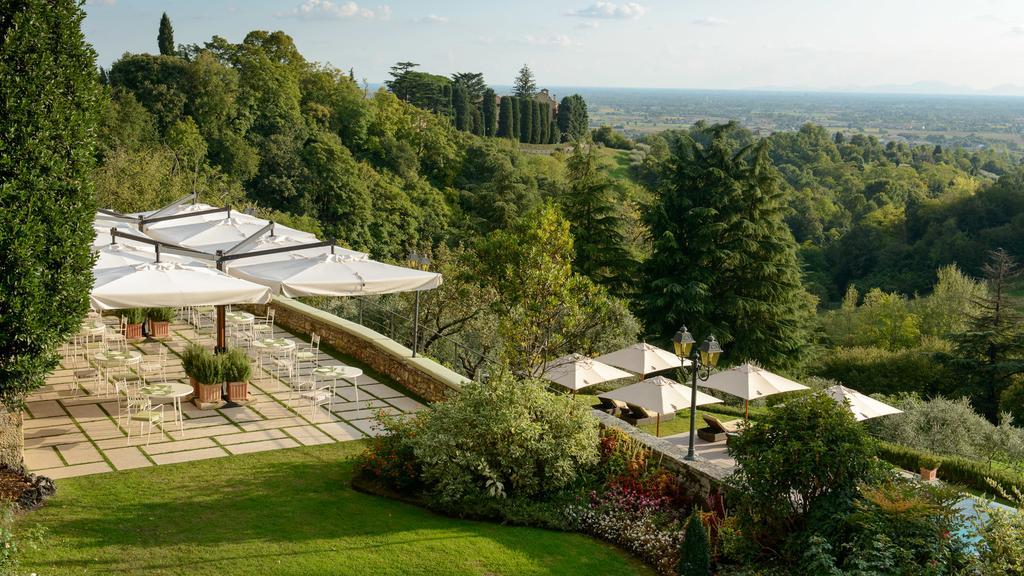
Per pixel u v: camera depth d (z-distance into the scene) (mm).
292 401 13016
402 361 14312
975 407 36094
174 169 35125
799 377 34375
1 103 7938
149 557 7418
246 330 17156
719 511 9133
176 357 15047
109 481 9297
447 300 21047
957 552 7219
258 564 7445
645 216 33375
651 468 9969
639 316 32531
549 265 15766
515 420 9570
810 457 7996
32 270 8117
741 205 32594
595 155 34406
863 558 7223
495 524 9109
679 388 16312
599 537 9109
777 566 7992
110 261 12086
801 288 33750
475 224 54656
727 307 31578
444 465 9406
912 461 16641
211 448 10688
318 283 11984
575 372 16078
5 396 8391
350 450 10984
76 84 8586
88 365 14133
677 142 33938
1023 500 7773
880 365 39500
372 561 7703
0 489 8320
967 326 44594
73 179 8625
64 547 7438
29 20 8102
